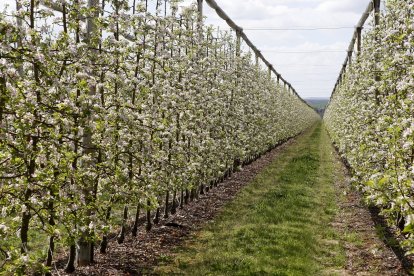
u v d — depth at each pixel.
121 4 8.25
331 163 25.81
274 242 10.30
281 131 34.19
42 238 9.80
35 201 5.63
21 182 5.57
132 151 8.48
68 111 5.84
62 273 7.98
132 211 13.34
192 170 11.92
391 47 9.89
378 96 12.22
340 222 12.56
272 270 8.41
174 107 10.97
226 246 10.04
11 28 5.03
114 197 8.08
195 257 9.34
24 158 5.44
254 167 24.20
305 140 45.72
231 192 16.84
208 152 14.58
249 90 22.44
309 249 9.87
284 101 39.59
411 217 5.30
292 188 17.56
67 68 6.45
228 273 8.28
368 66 13.03
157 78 10.56
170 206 14.20
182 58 12.09
